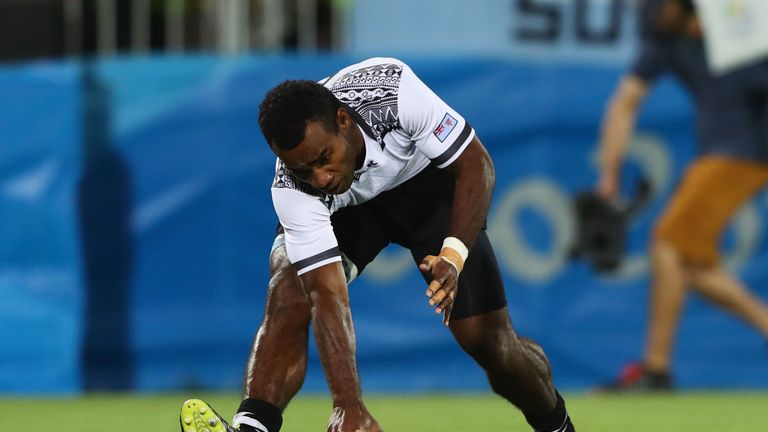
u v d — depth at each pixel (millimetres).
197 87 32438
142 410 28141
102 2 37125
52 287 32688
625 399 30625
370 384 32250
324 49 37062
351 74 14789
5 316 32750
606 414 26562
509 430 23391
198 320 32344
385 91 14523
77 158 32625
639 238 32562
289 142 13523
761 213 32562
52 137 32688
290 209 14617
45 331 32719
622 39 34844
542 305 32281
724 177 32250
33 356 32750
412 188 15836
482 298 15805
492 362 16234
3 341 32781
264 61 32438
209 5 37500
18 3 38312
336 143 13797
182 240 32406
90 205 32625
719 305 32531
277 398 15117
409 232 16219
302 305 15328
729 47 32094
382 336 32188
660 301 32312
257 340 15344
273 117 13523
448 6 35594
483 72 32281
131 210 32469
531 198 32312
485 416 26297
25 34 39250
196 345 32344
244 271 32250
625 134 32438
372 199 15930
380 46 35906
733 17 32125
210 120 32406
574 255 32438
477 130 32219
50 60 38531
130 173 32500
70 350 32656
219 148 32375
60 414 27312
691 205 32312
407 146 14820
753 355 32719
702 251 32344
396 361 32250
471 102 32250
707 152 32375
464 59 32219
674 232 32344
